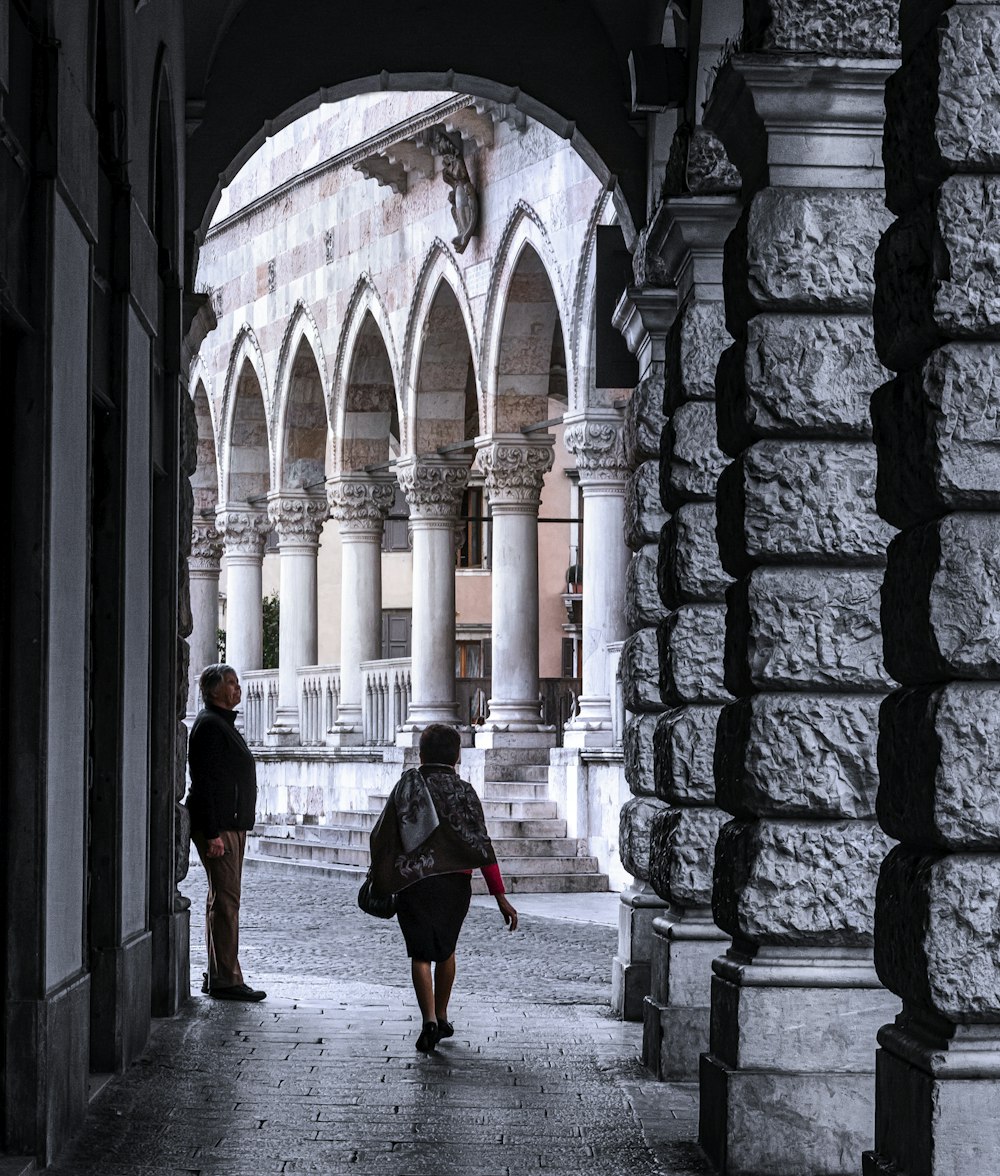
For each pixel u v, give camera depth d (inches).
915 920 268.5
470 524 2124.8
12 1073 344.8
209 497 1696.6
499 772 1179.9
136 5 471.5
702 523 480.7
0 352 345.7
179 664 611.2
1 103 319.0
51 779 352.2
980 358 268.4
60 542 362.9
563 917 959.6
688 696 481.7
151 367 521.7
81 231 388.2
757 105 366.9
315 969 737.6
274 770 1489.9
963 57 267.3
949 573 267.1
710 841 481.1
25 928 344.2
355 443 1416.1
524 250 1173.7
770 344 366.3
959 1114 261.4
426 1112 418.9
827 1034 364.2
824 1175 361.7
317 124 1418.6
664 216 492.1
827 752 365.1
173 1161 361.7
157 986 565.9
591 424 1113.4
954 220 268.1
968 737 265.9
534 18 669.3
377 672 1380.4
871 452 367.6
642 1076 475.8
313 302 1451.8
